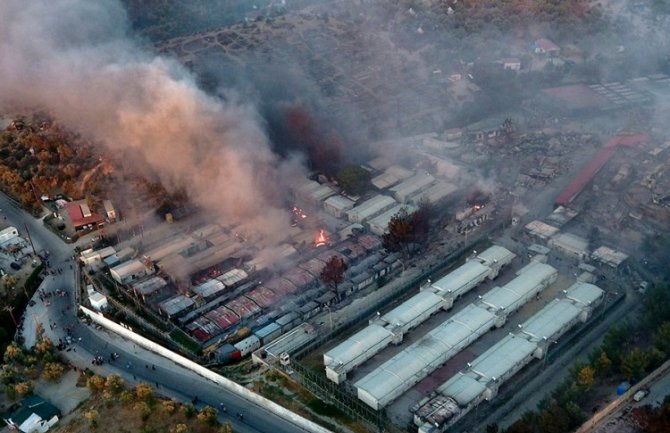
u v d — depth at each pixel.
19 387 148.00
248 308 174.12
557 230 199.50
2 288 187.62
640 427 131.00
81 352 163.88
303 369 153.12
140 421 141.38
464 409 136.62
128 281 187.62
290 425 140.00
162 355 162.12
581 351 155.38
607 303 169.38
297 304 174.88
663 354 143.75
